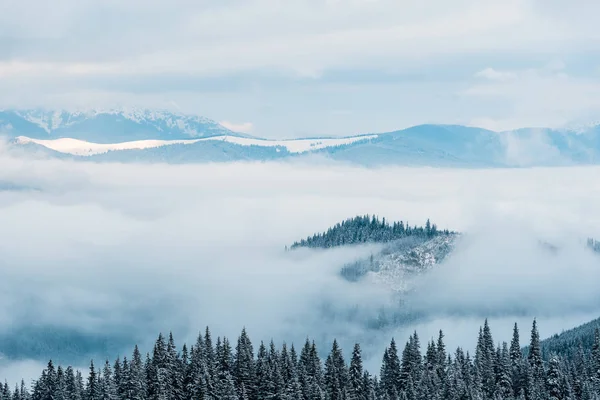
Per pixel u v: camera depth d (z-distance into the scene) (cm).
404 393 18600
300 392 17950
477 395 18450
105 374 18188
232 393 17412
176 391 17950
